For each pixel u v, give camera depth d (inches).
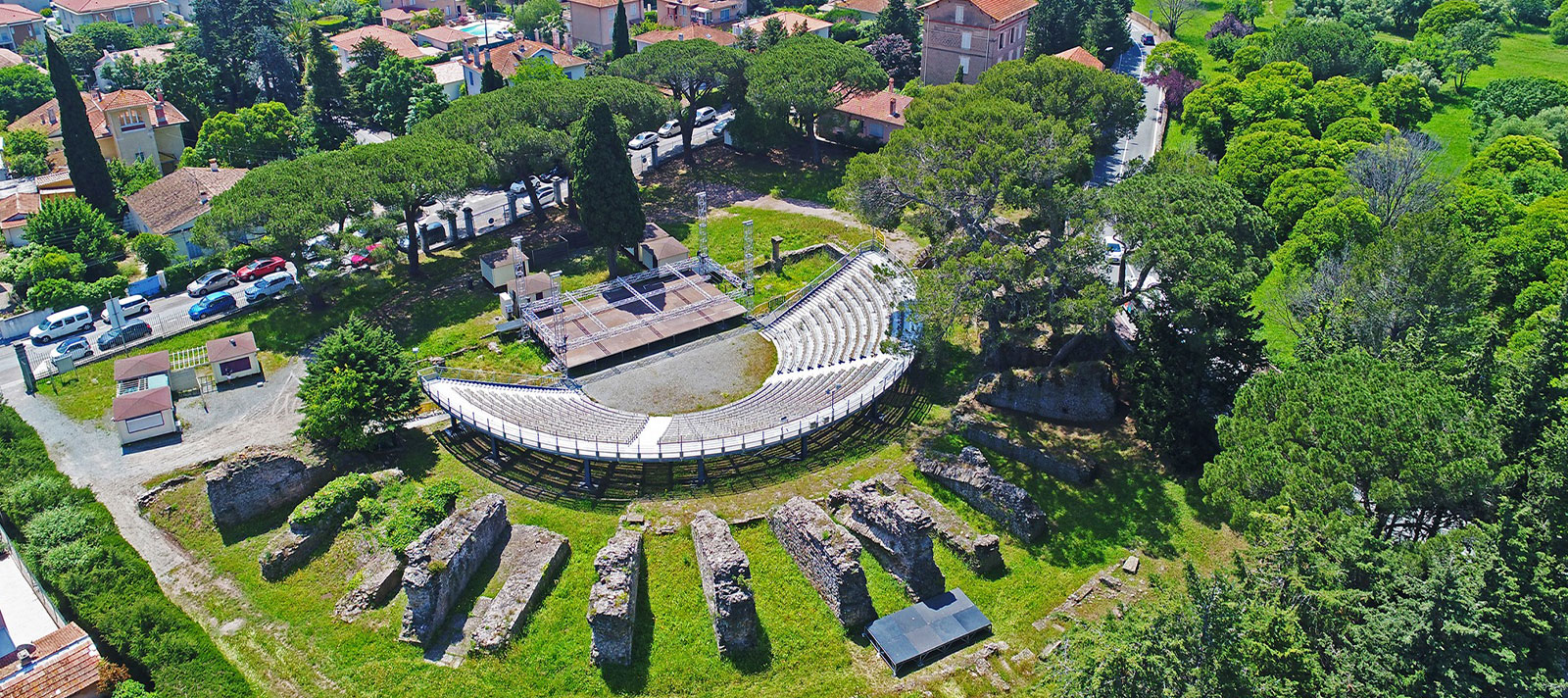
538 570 2151.8
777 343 3198.8
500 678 1959.9
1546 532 1849.2
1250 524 2003.0
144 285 3713.1
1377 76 5487.2
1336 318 2674.7
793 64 4352.9
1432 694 1632.6
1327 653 1716.3
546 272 3693.4
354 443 2536.9
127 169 4741.6
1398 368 2214.6
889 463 2551.7
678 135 5032.0
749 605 1964.8
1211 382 2568.9
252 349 3065.9
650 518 2336.4
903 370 2792.8
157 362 2994.6
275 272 3855.8
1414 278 2721.5
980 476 2389.3
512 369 3080.7
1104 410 2709.2
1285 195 3762.3
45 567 2274.9
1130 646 1614.2
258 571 2281.0
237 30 5738.2
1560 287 2950.3
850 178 3002.0
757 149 4485.7
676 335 3223.4
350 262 3772.1
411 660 2009.1
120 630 2080.5
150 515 2472.9
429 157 3472.0
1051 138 2891.2
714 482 2493.8
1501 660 1640.0
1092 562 2262.6
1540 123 4480.8
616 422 2723.9
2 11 7244.1
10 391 3046.3
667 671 1967.3
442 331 3302.2
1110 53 6112.2
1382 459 1916.8
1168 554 2282.2
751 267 3380.9
